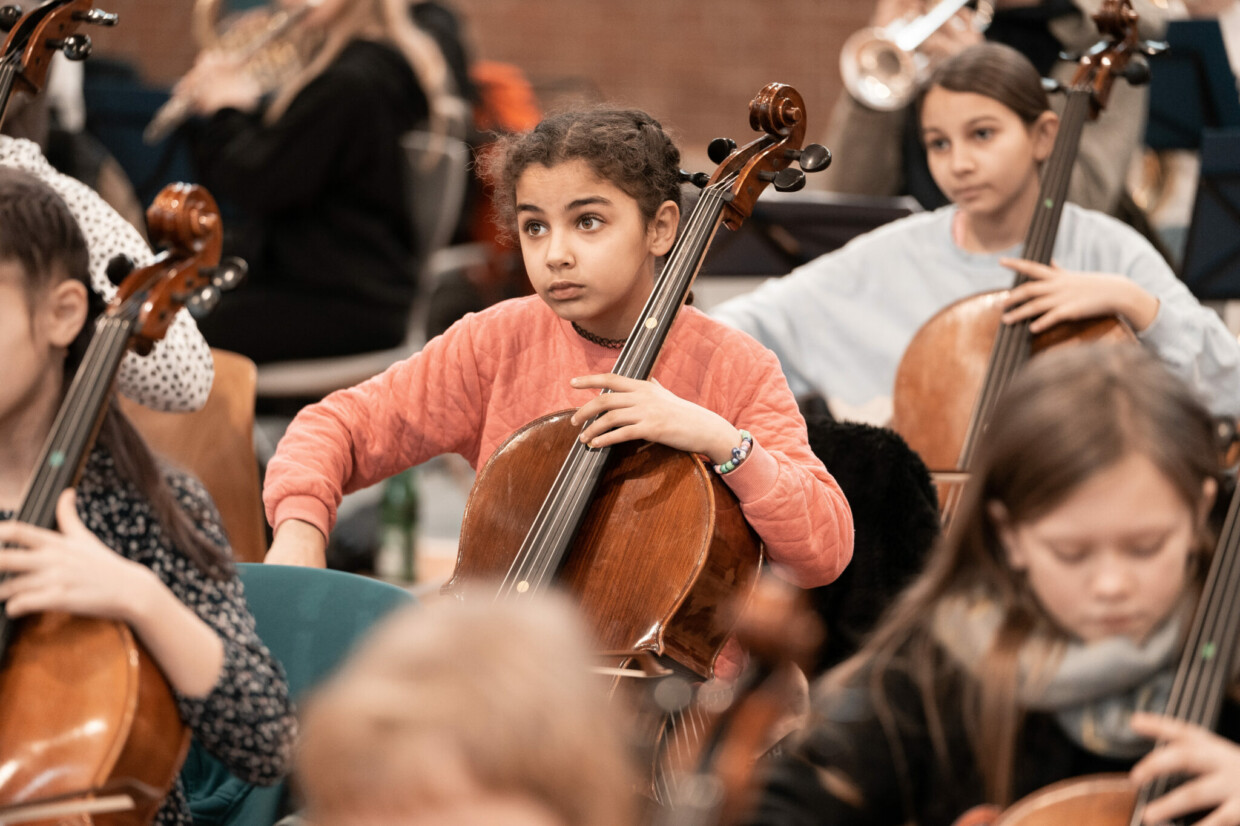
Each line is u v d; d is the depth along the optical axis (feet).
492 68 36.68
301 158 28.45
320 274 29.04
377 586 12.31
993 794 8.42
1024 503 8.04
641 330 13.25
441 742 4.30
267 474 14.61
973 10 25.53
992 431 8.37
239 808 11.96
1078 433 7.87
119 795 9.05
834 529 13.07
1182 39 27.40
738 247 24.44
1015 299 17.74
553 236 13.00
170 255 10.68
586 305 13.10
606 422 12.73
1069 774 8.46
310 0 29.60
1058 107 24.70
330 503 14.42
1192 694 8.34
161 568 10.14
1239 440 12.44
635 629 12.27
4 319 9.63
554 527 12.65
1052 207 18.61
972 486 8.57
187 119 30.04
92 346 9.96
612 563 12.61
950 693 8.55
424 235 30.60
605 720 4.56
